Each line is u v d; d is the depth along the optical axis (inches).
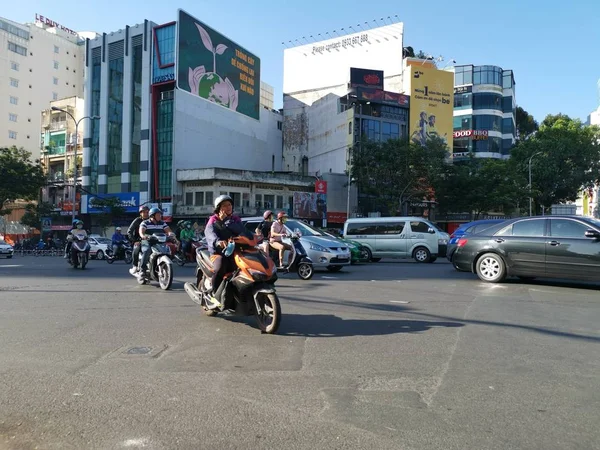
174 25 1846.7
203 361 190.2
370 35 2250.2
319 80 2368.4
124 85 1940.2
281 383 165.2
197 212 1743.4
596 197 2952.8
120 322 261.1
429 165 1508.4
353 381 167.3
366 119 1904.5
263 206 1818.4
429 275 515.2
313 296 351.6
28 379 169.6
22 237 2261.3
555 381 168.4
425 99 2020.2
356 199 1926.7
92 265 734.5
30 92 2800.2
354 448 119.9
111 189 1962.4
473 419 136.9
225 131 2049.7
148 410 142.8
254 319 267.9
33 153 2800.2
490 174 1609.3
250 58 2236.7
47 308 303.3
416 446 120.9
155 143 1857.8
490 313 284.2
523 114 2822.3
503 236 426.9
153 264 398.0
